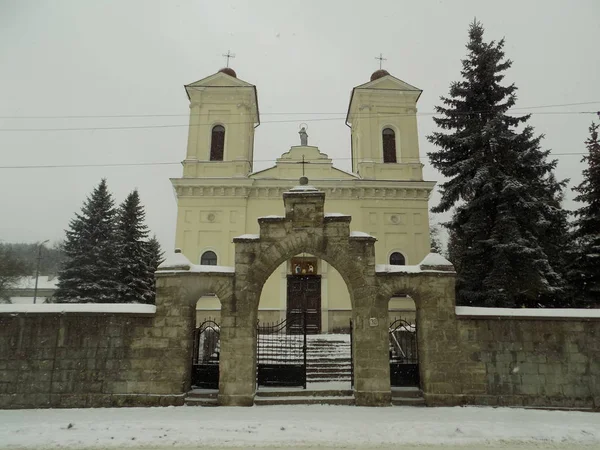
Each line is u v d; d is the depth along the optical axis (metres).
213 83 29.47
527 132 19.97
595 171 19.05
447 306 13.09
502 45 20.95
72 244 33.75
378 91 29.67
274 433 9.55
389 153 29.52
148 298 34.50
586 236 18.67
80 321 13.01
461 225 20.09
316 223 13.61
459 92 20.89
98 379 12.67
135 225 35.69
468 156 20.64
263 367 14.02
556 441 9.20
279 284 26.14
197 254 26.45
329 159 28.44
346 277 13.38
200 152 28.61
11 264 46.84
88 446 8.80
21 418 11.03
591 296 18.72
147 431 9.67
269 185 27.27
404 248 26.89
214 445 8.86
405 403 12.60
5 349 12.77
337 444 8.94
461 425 10.12
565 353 12.69
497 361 12.74
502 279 18.00
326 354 17.67
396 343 16.75
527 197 18.84
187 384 13.07
